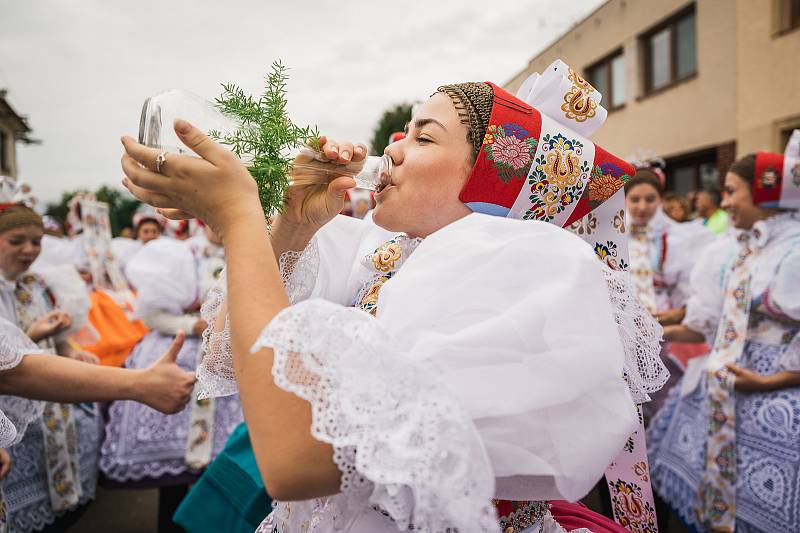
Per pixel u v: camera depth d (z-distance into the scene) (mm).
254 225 832
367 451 687
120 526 3270
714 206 6035
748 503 2254
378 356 726
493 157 1000
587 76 12133
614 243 1157
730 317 2459
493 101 1026
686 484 2557
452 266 837
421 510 709
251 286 790
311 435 734
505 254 840
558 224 1111
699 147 9305
